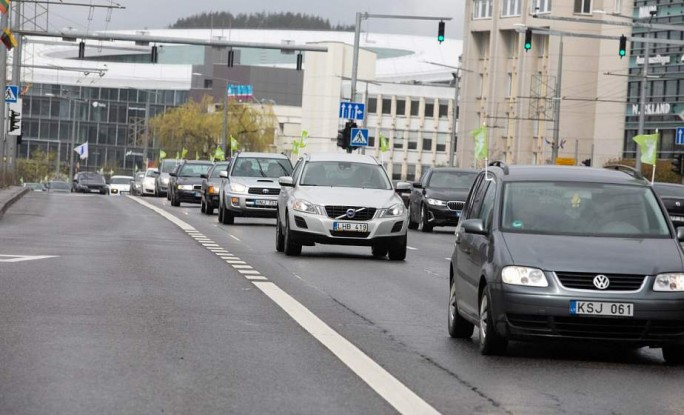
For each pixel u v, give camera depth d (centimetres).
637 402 2220
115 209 11300
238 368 2428
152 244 6253
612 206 2939
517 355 2791
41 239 6281
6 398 2025
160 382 2233
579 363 2703
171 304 3509
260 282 4325
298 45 12212
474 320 2859
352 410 2028
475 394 2241
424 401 2138
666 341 2644
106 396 2073
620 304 2625
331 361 2564
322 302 3753
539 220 2892
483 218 3005
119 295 3697
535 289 2647
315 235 5694
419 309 3688
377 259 5859
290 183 6041
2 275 4194
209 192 10588
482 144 14688
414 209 9562
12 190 13950
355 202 5725
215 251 5906
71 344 2667
